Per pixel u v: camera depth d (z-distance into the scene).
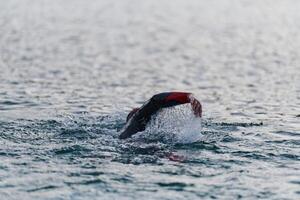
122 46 156.25
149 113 50.19
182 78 101.38
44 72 102.06
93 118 61.22
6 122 58.28
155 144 48.50
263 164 44.56
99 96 79.94
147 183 39.91
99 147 47.94
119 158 45.12
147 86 91.69
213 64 121.19
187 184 39.84
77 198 37.25
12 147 47.97
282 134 54.47
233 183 40.22
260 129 56.47
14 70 102.88
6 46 143.50
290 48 151.88
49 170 42.28
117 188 38.97
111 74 104.06
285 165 44.41
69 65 113.69
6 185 39.28
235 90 87.38
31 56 125.44
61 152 46.59
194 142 49.66
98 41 166.38
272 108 71.06
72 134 52.56
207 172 42.31
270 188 39.47
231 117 64.06
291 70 110.25
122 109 70.38
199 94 84.12
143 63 122.44
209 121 60.00
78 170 42.31
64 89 84.50
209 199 37.38
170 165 43.69
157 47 155.62
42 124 57.34
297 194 38.56
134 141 49.34
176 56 136.00
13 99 74.06
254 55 136.75
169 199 37.22
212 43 165.62
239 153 47.22
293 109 70.31
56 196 37.50
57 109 68.12
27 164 43.62
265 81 96.44
